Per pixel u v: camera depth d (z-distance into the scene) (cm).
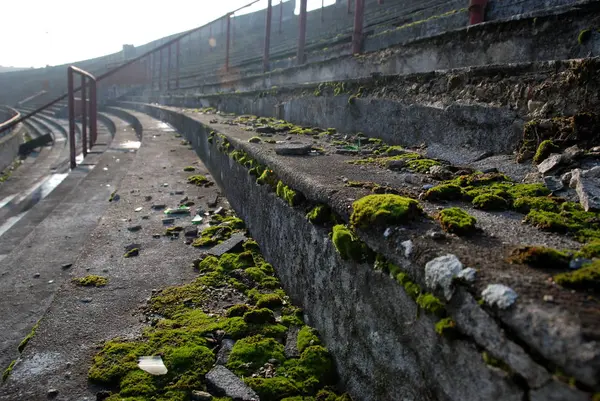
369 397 193
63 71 4203
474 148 366
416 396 161
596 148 265
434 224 189
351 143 485
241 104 1072
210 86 1537
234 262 334
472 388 133
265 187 358
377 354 187
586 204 209
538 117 315
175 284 305
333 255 227
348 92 566
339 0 1708
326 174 299
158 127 1277
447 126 396
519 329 117
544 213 203
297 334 249
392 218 187
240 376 212
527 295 124
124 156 952
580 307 116
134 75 3278
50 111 3145
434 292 149
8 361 263
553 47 362
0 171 1258
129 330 248
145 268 330
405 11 1048
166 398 195
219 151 586
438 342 147
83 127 1113
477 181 272
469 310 134
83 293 290
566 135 288
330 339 231
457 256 153
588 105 286
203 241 380
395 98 471
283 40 1988
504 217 209
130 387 199
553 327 109
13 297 349
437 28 615
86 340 238
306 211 271
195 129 865
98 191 668
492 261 149
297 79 856
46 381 206
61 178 994
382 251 184
